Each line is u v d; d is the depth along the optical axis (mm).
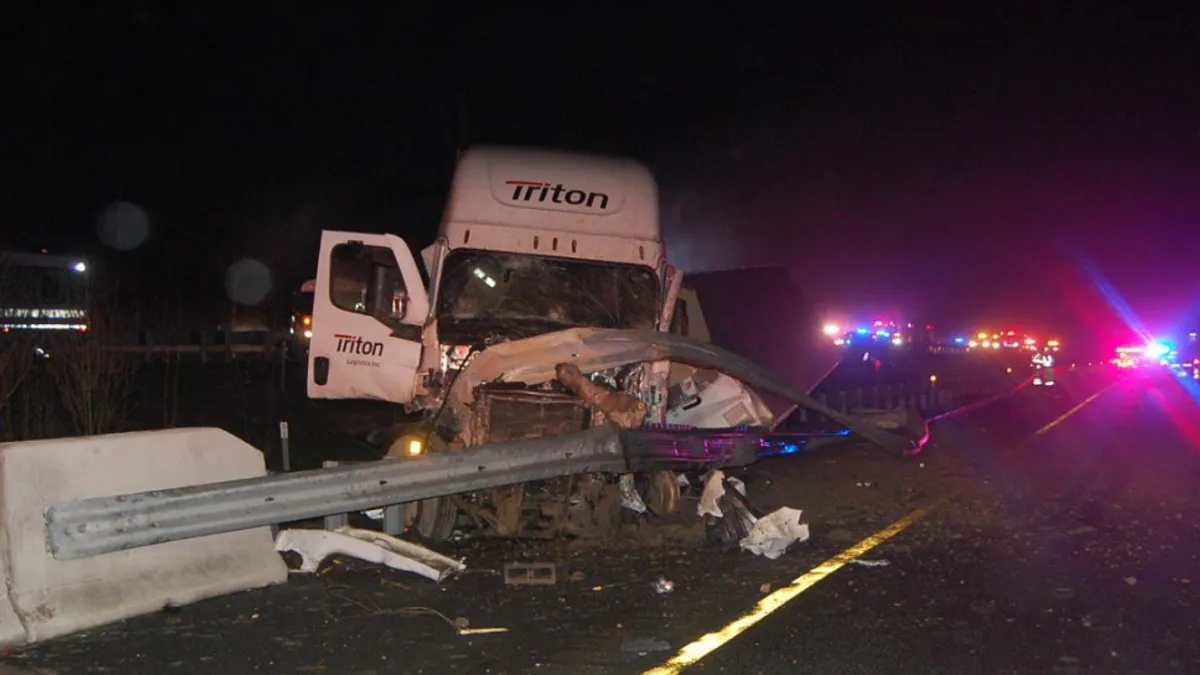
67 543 6469
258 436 16328
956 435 20641
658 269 11148
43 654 6230
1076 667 6277
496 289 10953
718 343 15742
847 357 21203
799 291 17062
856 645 6664
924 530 10492
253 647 6465
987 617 7320
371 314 10531
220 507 7156
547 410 9656
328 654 6383
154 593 7062
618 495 9914
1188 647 6668
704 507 10094
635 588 8078
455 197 11000
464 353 10359
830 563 8977
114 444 6965
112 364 13750
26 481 6523
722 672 6141
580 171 11305
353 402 11336
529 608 7484
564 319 11016
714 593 7949
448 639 6738
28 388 13758
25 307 13828
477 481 8570
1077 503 12141
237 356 30844
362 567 8477
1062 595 7926
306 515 7605
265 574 7781
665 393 10531
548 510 9562
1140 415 26891
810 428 18188
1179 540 9992
